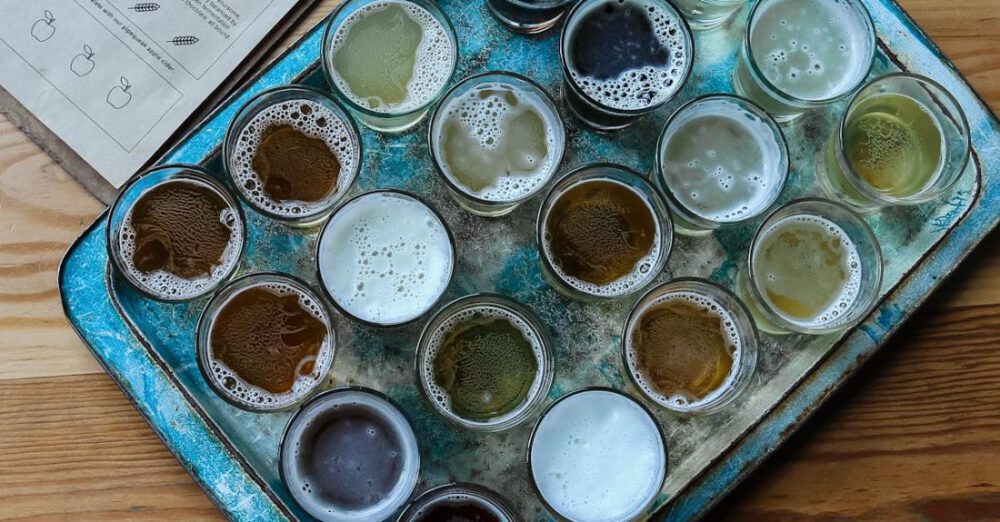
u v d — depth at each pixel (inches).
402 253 21.4
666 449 20.0
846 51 22.2
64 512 21.9
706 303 21.3
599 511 20.6
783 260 21.6
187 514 21.9
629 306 21.4
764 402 21.1
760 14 22.1
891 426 22.4
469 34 22.1
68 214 22.4
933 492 22.2
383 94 21.7
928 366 22.5
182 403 21.1
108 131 22.4
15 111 22.5
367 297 21.2
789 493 22.2
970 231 21.7
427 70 21.8
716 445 20.9
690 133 21.8
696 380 21.2
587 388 20.4
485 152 21.5
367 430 20.8
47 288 22.3
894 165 21.8
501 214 21.5
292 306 21.1
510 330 21.1
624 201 21.4
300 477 20.6
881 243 21.7
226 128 21.7
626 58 21.8
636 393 21.0
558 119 21.3
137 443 22.1
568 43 21.6
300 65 21.9
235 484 20.9
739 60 22.1
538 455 20.7
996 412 22.4
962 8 23.0
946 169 21.5
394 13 21.8
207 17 22.7
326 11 22.8
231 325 21.0
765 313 20.8
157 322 21.2
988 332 22.5
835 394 21.5
